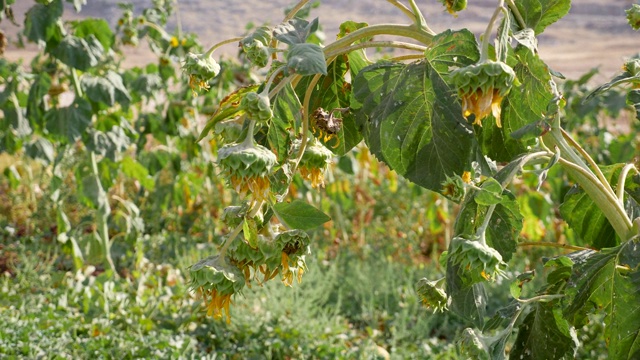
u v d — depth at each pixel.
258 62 1.04
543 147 1.12
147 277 5.41
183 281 5.39
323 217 1.04
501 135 1.12
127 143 4.69
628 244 1.06
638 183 1.32
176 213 6.77
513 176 1.03
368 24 1.28
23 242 6.09
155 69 5.72
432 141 1.06
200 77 1.13
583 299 1.09
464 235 1.01
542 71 1.03
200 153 6.08
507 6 1.11
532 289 4.53
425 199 6.70
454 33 1.01
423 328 4.57
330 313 4.86
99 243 5.11
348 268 5.82
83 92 4.64
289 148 1.14
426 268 5.88
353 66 1.27
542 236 5.40
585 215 1.36
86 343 4.00
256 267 1.04
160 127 5.54
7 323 4.12
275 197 1.08
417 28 1.09
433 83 1.05
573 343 1.33
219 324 4.54
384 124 1.07
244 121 1.06
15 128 4.98
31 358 3.72
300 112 1.02
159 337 4.21
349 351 4.30
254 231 1.00
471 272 1.02
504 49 0.94
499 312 1.34
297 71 0.93
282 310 4.62
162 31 5.62
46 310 4.56
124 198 7.15
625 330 1.07
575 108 4.83
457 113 1.04
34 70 4.70
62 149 4.71
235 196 6.61
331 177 5.89
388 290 5.28
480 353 1.22
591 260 1.09
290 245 1.04
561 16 1.11
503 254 1.05
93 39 4.25
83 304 4.63
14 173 6.23
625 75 1.37
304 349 4.23
